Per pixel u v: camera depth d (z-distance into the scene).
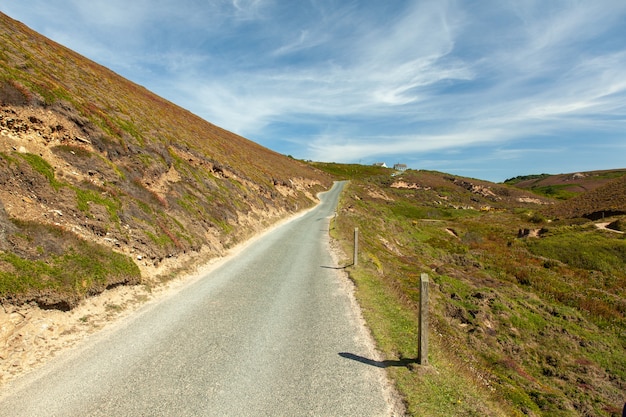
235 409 5.09
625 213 48.06
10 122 11.01
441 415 5.35
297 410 5.15
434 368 6.88
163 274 11.88
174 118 37.22
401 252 30.88
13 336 6.27
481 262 32.75
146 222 13.10
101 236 10.66
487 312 18.00
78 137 13.63
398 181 131.50
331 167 164.38
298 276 13.64
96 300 8.60
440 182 144.00
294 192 52.66
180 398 5.29
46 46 24.53
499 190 144.25
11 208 8.47
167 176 18.92
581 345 16.84
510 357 14.91
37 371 5.79
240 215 24.42
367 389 5.87
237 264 15.30
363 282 13.16
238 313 9.27
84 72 25.58
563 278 27.95
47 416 4.66
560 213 63.12
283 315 9.29
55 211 9.79
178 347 7.07
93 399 5.12
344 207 47.59
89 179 12.38
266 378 6.03
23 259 7.45
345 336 8.12
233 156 41.12
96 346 6.86
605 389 13.38
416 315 10.29
